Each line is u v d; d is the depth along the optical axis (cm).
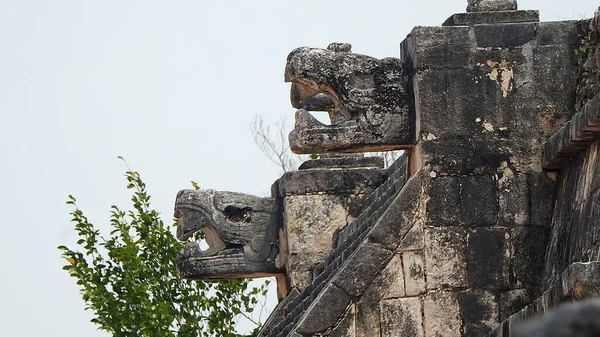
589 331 759
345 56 3500
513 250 3362
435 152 3394
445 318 3303
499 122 3431
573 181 3262
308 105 4209
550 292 2492
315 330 3250
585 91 3419
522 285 3341
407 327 3284
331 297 3275
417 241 3334
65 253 6019
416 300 3300
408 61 3512
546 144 3388
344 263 3516
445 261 3331
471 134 3416
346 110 3481
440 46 3453
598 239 2944
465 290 3322
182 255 4847
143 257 6112
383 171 4697
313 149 3475
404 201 3356
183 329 6006
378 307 3284
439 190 3369
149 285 6044
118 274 6028
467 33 3466
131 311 5900
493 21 3497
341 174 4675
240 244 4825
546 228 3388
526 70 3462
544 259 3366
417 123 3438
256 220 4838
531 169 3416
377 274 3300
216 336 6053
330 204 4650
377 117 3466
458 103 3428
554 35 3484
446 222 3353
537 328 765
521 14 3500
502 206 3388
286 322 4012
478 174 3397
